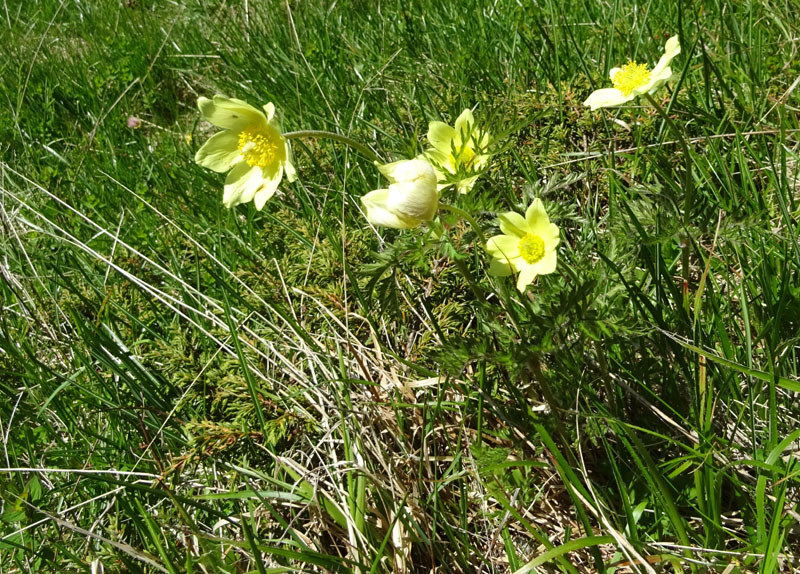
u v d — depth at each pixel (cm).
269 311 54
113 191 80
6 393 55
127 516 44
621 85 40
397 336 53
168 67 105
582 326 35
